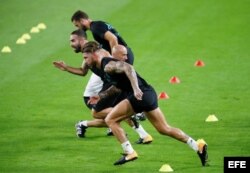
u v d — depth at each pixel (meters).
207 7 69.00
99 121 40.94
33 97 48.81
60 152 39.12
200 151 36.34
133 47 59.44
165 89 50.16
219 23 64.81
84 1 71.12
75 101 48.00
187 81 51.69
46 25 64.88
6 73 53.97
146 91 35.97
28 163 37.66
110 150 39.28
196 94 48.88
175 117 44.53
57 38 61.81
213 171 35.84
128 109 36.03
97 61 36.12
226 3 70.00
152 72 53.84
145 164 37.19
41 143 40.56
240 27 63.69
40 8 69.25
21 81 52.16
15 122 44.12
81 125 41.19
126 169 36.53
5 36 62.31
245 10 67.88
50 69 54.72
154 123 36.38
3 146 40.16
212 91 49.41
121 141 36.09
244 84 50.69
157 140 40.69
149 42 60.50
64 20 66.00
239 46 59.22
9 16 67.31
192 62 55.88
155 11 68.06
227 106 46.28
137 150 39.22
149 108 36.00
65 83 51.72
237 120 43.59
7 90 50.28
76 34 40.09
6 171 36.59
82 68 40.56
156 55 57.50
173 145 39.88
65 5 69.88
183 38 61.34
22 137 41.53
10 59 57.06
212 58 56.66
